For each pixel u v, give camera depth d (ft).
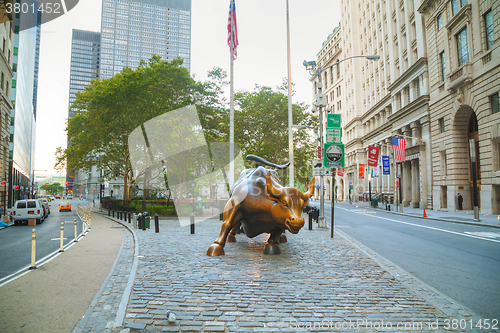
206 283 18.79
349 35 216.54
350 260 25.26
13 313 15.08
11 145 152.76
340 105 239.91
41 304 16.37
